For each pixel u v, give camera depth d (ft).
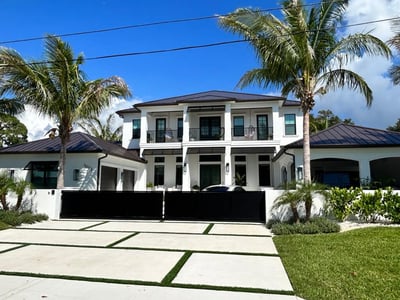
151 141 81.00
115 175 69.21
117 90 47.80
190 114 82.43
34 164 58.95
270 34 35.70
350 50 37.17
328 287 15.58
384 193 34.71
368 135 50.90
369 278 16.78
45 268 19.39
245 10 35.96
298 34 35.88
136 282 16.66
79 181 55.98
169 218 43.04
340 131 53.88
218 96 78.02
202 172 80.84
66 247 25.91
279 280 16.96
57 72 43.88
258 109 78.28
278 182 75.77
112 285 16.17
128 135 85.46
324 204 35.91
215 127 81.87
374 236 27.07
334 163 64.90
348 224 34.24
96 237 30.58
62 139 46.85
